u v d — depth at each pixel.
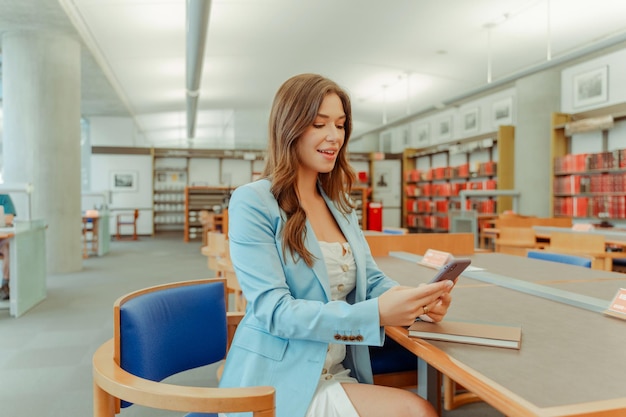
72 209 7.43
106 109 13.96
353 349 1.34
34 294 5.07
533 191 9.31
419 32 8.69
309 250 1.26
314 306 1.14
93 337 3.90
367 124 18.02
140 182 15.38
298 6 7.64
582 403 0.79
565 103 9.18
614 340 1.18
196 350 1.49
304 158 1.31
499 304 1.60
